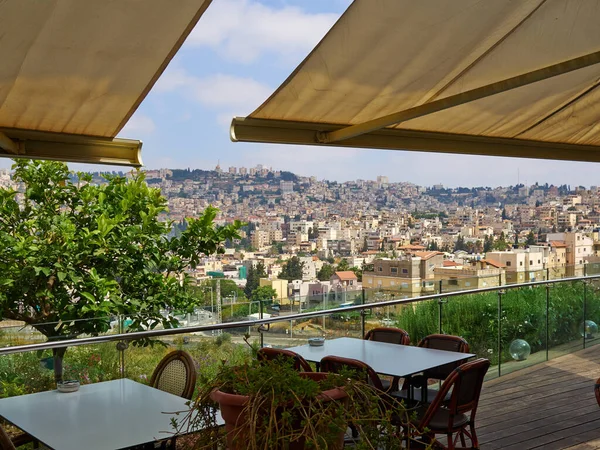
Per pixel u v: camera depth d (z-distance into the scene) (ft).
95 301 28.14
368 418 5.82
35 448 12.82
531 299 23.34
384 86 14.03
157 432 9.80
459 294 20.89
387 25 12.16
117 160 14.80
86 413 10.85
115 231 30.99
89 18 10.25
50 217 30.40
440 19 12.22
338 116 14.89
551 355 24.11
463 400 13.23
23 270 28.14
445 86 14.66
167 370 13.96
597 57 10.85
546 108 16.48
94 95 12.62
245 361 6.52
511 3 12.14
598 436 16.43
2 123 13.37
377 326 18.88
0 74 11.41
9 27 10.03
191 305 31.55
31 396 12.03
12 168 30.99
